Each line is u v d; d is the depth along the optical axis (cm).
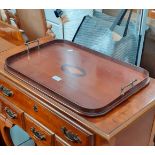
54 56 125
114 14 174
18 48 133
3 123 135
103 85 106
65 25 180
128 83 107
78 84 107
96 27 154
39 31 156
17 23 173
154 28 156
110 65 118
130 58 147
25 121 120
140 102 100
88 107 95
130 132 102
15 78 113
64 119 99
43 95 104
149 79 110
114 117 94
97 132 89
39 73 113
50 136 109
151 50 156
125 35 144
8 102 125
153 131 117
